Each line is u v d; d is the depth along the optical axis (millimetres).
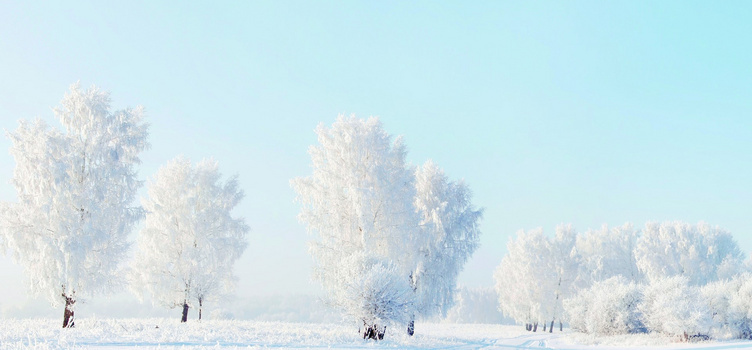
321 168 26922
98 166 24203
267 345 17828
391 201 26844
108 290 24078
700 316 29000
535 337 40344
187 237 30250
